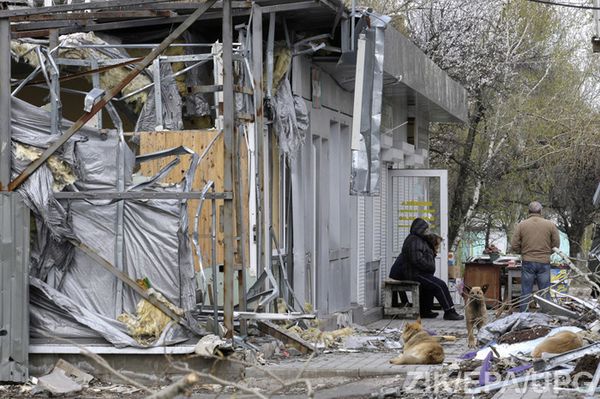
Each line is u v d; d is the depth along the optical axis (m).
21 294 13.98
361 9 18.55
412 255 26.05
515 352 14.88
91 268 14.52
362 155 18.88
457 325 24.45
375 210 27.28
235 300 16.28
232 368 13.97
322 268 21.23
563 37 50.97
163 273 14.41
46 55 15.81
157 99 16.31
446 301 25.95
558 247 23.45
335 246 22.70
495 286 30.98
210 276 16.30
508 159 49.53
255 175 16.36
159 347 14.05
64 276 14.52
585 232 61.94
